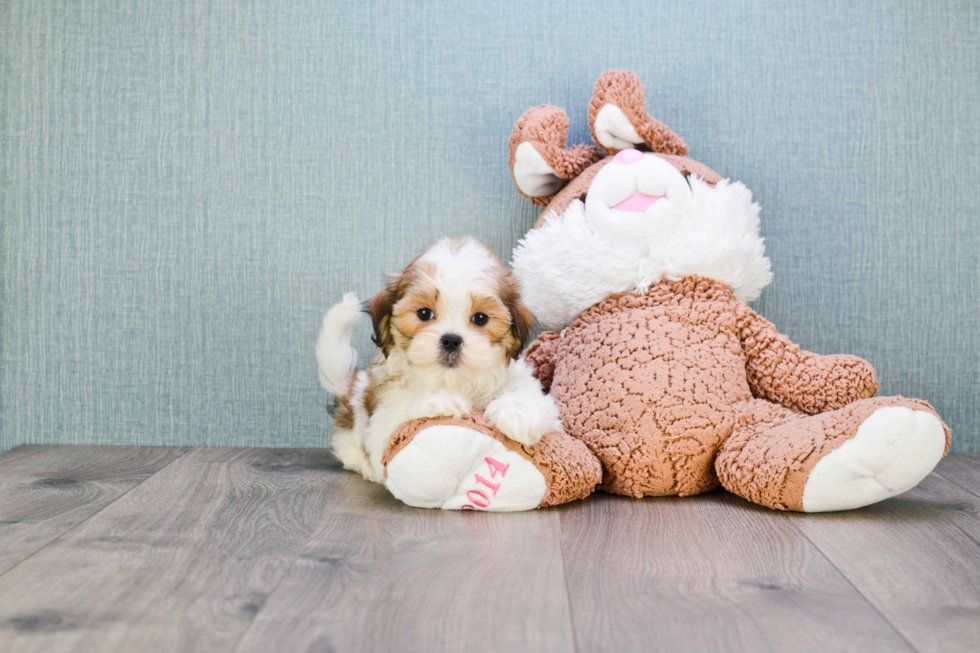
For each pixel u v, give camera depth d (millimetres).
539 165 1787
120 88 1988
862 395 1562
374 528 1284
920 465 1321
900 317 1991
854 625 904
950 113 1982
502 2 1984
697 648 846
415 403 1392
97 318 1996
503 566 1099
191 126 1988
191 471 1721
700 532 1273
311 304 1995
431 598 978
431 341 1344
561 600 975
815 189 1985
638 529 1289
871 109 1986
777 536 1250
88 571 1069
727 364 1571
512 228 1997
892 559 1139
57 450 1944
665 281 1662
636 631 886
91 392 2002
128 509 1397
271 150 1988
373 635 871
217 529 1274
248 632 876
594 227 1677
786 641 863
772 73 1987
